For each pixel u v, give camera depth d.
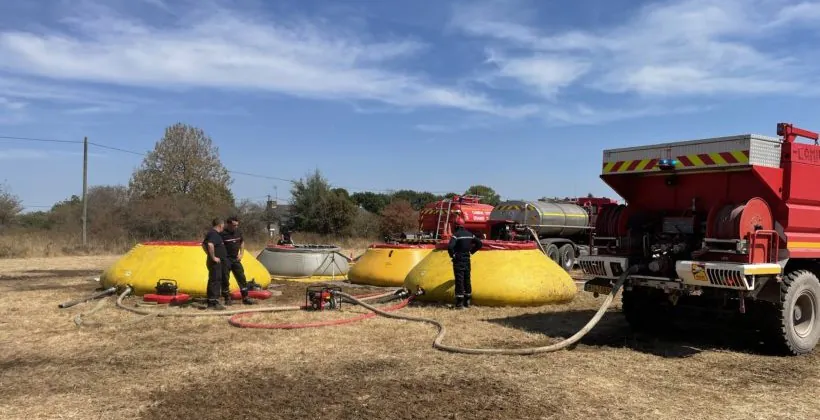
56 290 13.34
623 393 5.96
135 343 8.12
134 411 5.33
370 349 7.80
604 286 9.16
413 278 12.26
